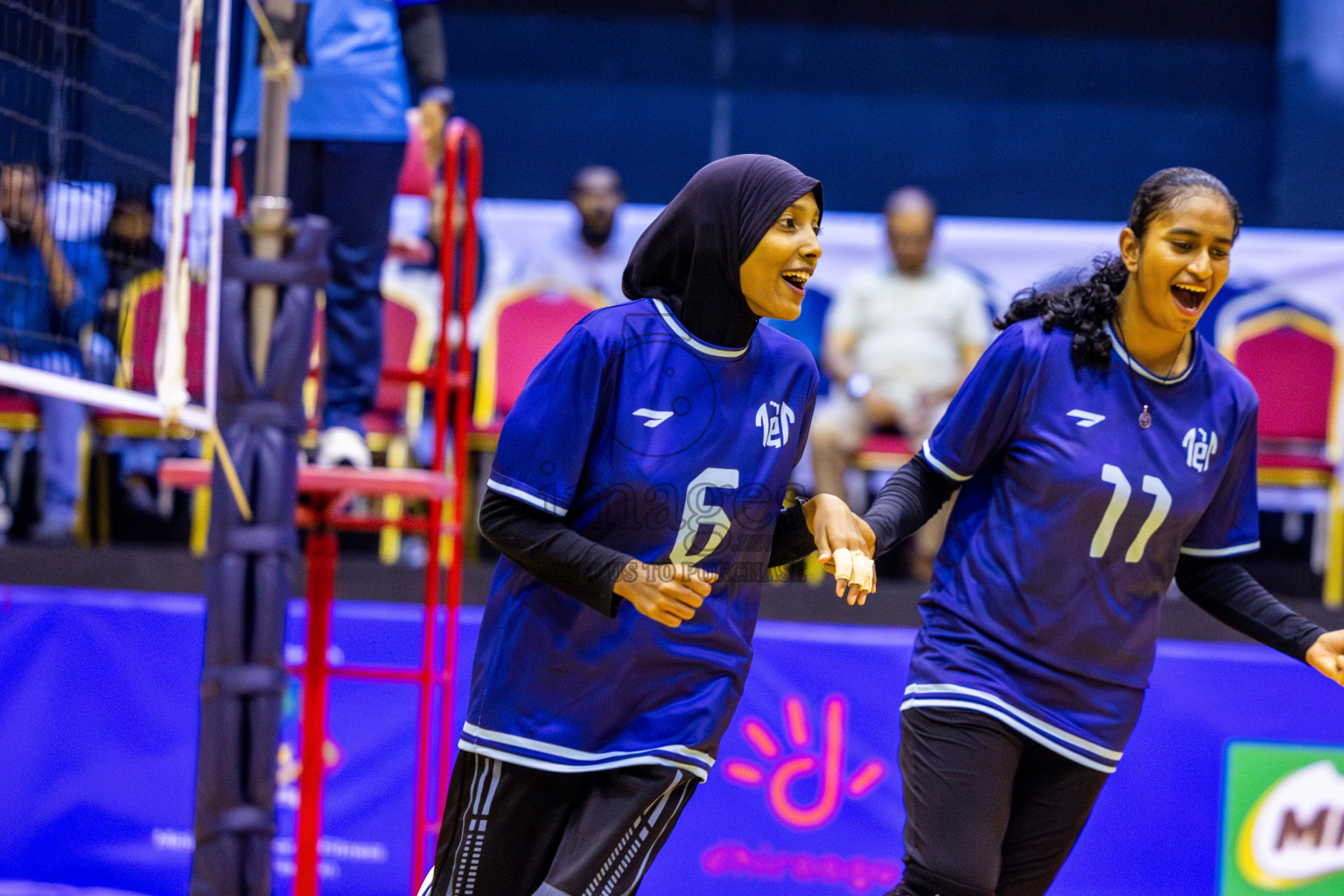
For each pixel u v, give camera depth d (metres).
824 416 13.87
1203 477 5.70
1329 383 14.26
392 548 13.81
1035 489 5.66
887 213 14.58
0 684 10.97
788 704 10.33
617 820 4.86
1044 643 5.64
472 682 5.21
